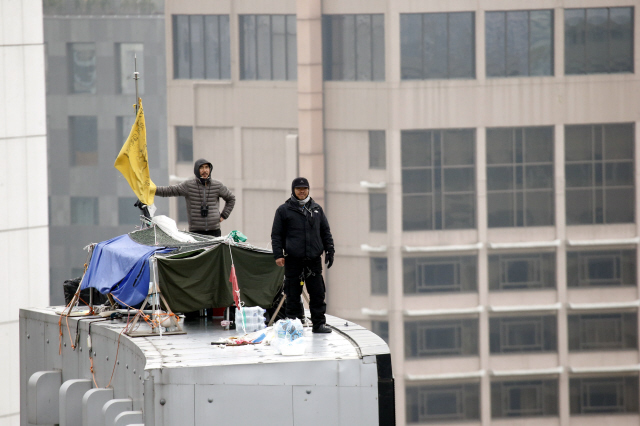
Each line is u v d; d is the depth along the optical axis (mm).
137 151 57875
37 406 58312
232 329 53562
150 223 58594
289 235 50562
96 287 55500
